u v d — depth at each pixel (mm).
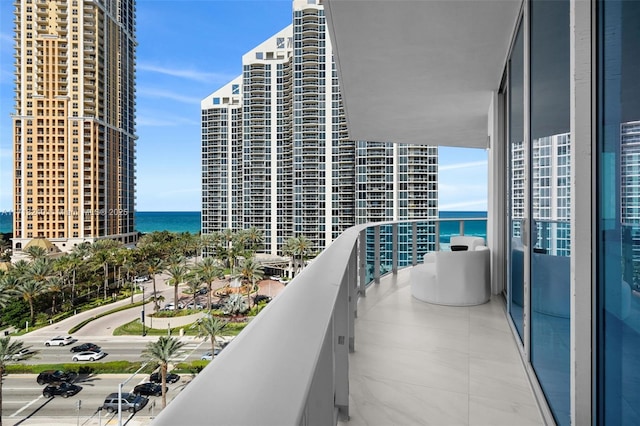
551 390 1886
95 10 42906
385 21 3109
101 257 27828
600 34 1321
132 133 53188
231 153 47344
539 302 2158
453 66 3945
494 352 2820
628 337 1130
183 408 284
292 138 41500
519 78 2947
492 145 4555
